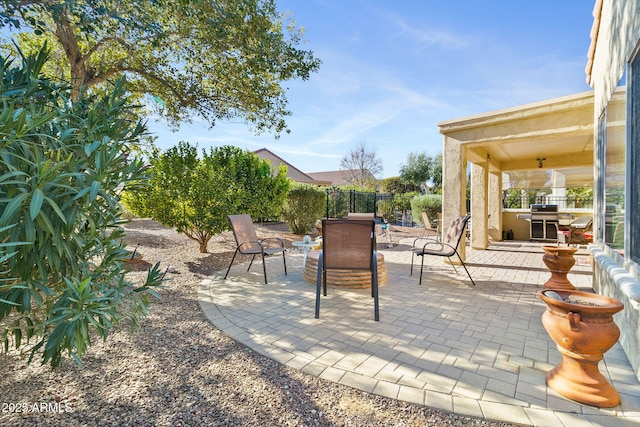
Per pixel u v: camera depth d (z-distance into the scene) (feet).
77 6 12.44
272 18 20.57
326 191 42.37
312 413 6.17
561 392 6.63
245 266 20.15
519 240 36.68
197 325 10.52
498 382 7.16
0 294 5.88
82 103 7.90
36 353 8.21
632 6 8.45
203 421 5.90
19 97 6.50
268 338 9.45
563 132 17.13
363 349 8.78
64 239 6.33
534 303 12.95
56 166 5.51
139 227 37.04
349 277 14.79
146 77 22.57
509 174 41.37
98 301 6.15
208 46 19.80
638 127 8.05
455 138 20.95
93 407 6.22
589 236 23.86
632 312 8.01
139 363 7.97
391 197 57.52
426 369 7.72
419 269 19.79
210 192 21.26
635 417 5.99
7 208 4.85
